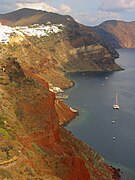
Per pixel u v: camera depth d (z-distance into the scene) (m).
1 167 37.47
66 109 116.56
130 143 89.25
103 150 84.38
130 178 71.25
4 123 50.25
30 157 46.09
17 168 38.78
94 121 110.56
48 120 61.12
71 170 55.09
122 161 78.75
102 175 67.31
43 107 63.44
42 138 57.47
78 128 102.38
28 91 66.62
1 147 41.31
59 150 59.78
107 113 121.38
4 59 78.00
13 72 72.12
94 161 72.38
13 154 41.06
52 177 45.09
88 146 80.56
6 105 57.72
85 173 58.53
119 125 105.94
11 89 64.88
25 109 60.94
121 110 126.44
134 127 103.88
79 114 119.25
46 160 51.62
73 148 68.75
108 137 93.88
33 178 38.84
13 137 47.28
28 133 55.06
